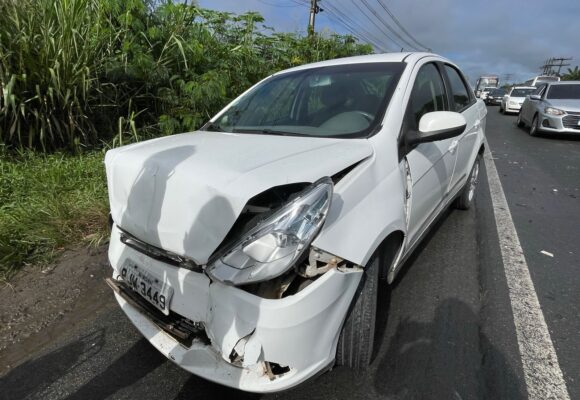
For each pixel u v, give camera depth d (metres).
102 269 2.79
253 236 1.39
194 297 1.52
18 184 3.48
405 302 2.47
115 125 4.77
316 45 8.86
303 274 1.45
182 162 1.64
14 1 3.79
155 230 1.61
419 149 2.33
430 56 2.99
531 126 10.18
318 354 1.49
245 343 1.41
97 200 3.42
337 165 1.63
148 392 1.85
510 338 2.15
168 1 4.93
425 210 2.51
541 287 2.65
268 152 1.75
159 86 4.95
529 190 4.97
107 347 2.14
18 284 2.62
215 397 1.81
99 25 4.38
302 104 2.48
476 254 3.13
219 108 4.94
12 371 1.98
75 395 1.84
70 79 4.06
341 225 1.55
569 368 1.94
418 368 1.94
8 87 3.63
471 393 1.79
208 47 5.48
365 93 2.34
